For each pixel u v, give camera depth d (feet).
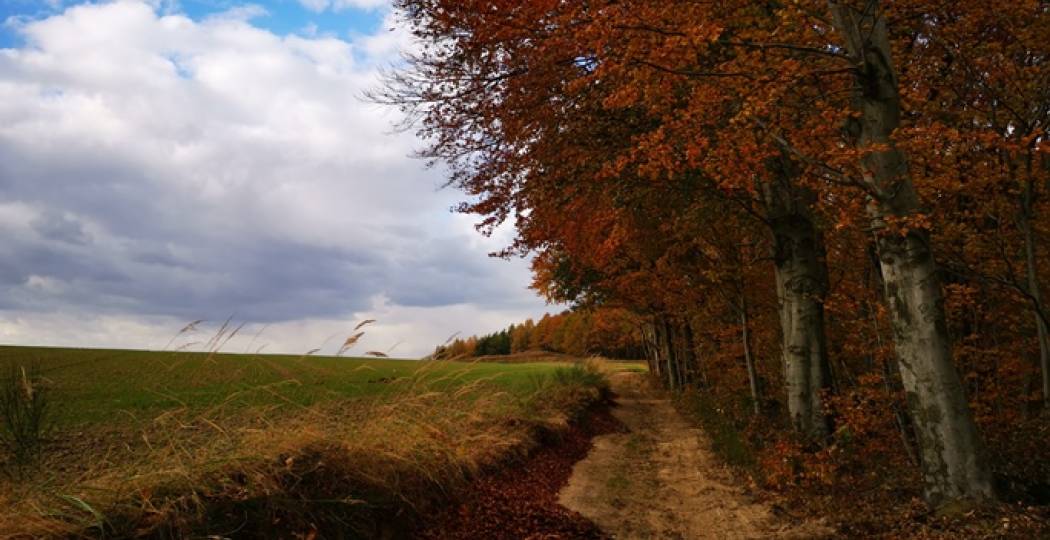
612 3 27.40
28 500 13.37
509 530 22.33
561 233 50.83
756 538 23.29
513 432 35.99
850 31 25.44
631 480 34.83
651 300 79.71
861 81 25.29
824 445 36.50
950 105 30.86
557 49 35.12
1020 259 30.14
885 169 24.93
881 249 25.58
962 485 23.20
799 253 41.01
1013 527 20.22
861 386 36.35
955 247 30.37
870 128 25.35
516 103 40.06
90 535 13.09
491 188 47.19
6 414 15.01
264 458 17.49
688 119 28.55
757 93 25.71
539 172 44.55
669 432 58.65
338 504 17.70
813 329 40.65
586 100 38.88
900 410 33.91
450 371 29.35
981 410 30.58
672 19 27.27
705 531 24.82
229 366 20.08
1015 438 27.58
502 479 27.99
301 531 16.06
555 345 232.73
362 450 20.31
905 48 32.14
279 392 24.23
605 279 75.72
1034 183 27.84
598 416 61.77
